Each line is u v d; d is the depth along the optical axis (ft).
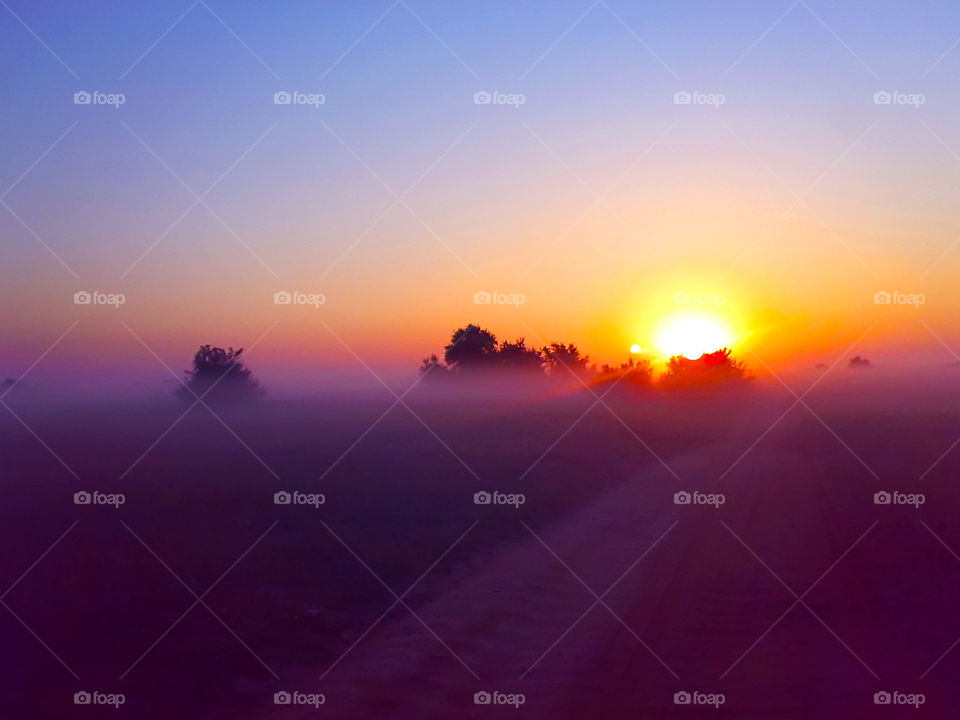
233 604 38.01
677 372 223.51
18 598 35.24
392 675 30.50
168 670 30.19
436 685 29.30
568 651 32.65
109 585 37.42
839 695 26.68
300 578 43.60
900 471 88.43
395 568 48.06
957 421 150.92
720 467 101.91
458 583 45.34
